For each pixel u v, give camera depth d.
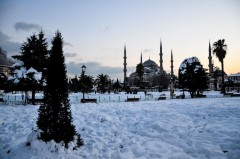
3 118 14.55
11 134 10.41
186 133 10.30
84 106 21.92
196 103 25.39
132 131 11.36
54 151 7.27
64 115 7.85
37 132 7.76
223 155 7.46
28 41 27.50
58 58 8.12
